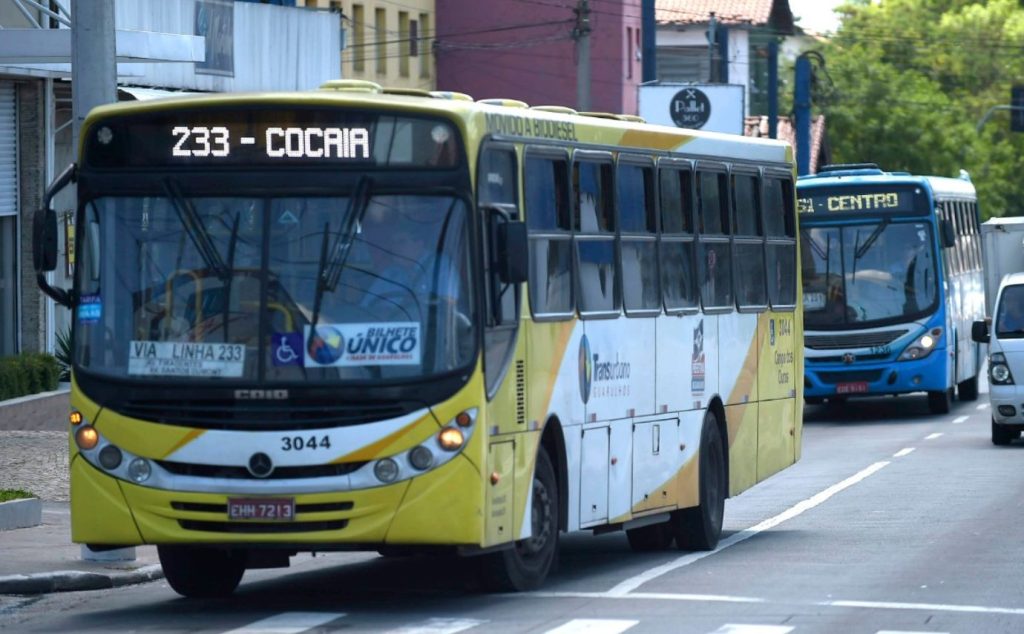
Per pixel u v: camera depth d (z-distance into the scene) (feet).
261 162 70.44
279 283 69.67
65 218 163.22
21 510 103.60
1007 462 143.23
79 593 83.30
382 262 69.62
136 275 70.85
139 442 69.87
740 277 103.81
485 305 70.18
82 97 91.40
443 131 70.03
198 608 75.36
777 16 499.51
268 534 69.00
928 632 66.39
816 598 75.36
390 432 68.49
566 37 369.30
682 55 486.79
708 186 99.19
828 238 194.08
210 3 190.60
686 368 94.48
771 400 109.29
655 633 65.62
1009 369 156.66
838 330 192.95
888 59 620.49
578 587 79.61
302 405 68.80
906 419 196.54
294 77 215.51
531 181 76.43
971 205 232.53
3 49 143.64
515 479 73.20
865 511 113.50
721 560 91.15
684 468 93.91
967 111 604.49
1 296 170.60
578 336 80.48
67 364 171.94
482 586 76.28
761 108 493.36
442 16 384.47
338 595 78.69
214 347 69.67
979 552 91.20
